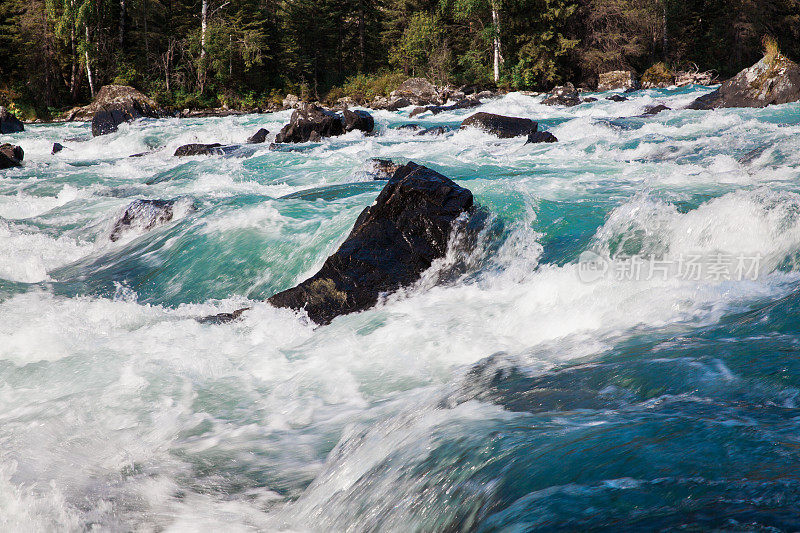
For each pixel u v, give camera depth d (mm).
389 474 2602
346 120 21766
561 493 1900
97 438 3812
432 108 30344
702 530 1531
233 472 3320
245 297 6996
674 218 5633
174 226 8883
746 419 2279
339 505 2613
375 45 54188
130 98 35719
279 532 2639
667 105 24672
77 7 39000
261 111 42438
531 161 12531
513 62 45500
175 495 3107
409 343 4855
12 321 6078
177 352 5141
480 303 5539
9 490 3123
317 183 12602
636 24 45188
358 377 4465
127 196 12664
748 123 15758
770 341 3213
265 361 5000
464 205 6777
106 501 3041
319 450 3477
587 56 44219
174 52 43875
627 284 4918
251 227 8055
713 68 47125
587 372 3348
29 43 39031
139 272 7812
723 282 4559
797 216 4793
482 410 3090
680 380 2926
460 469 2346
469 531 1958
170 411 4180
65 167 17734
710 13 48375
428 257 6516
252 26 46250
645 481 1871
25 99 39500
